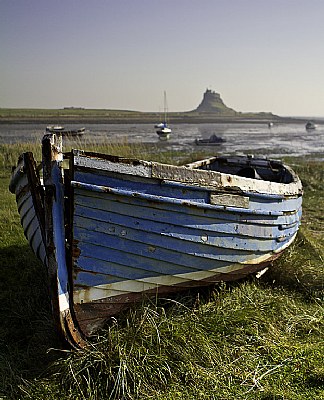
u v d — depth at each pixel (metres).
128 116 123.12
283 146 33.72
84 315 3.94
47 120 85.31
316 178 14.26
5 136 37.31
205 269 4.40
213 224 4.20
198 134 51.72
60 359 3.79
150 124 85.12
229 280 4.89
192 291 4.71
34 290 5.30
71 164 3.63
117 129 59.03
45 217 3.70
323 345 4.18
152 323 3.98
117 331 3.91
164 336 3.92
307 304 5.18
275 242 5.14
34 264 6.15
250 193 4.42
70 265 3.80
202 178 4.05
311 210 10.34
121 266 3.95
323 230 8.63
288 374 3.74
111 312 4.10
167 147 28.47
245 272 4.97
